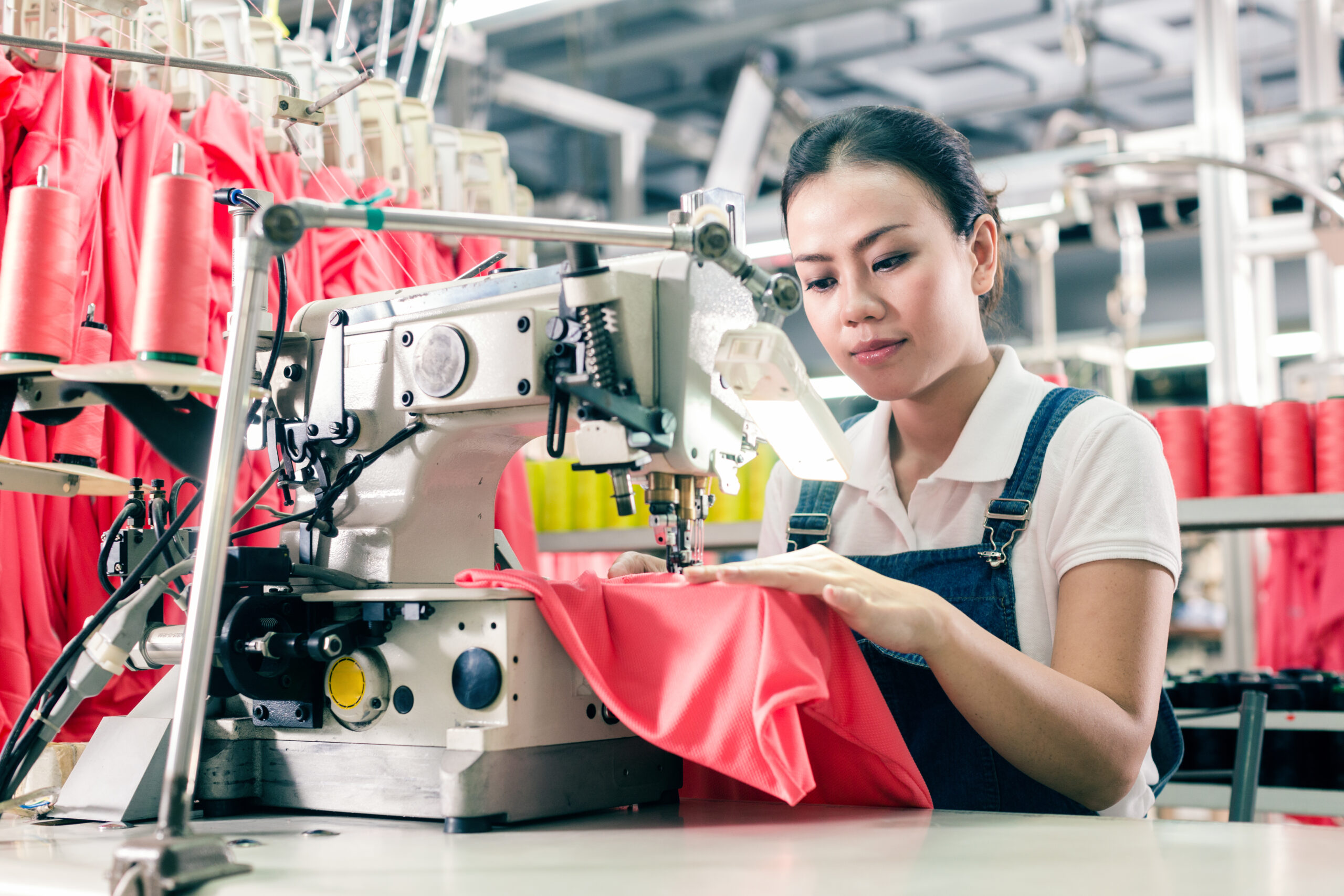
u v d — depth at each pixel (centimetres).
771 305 104
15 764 106
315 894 69
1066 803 129
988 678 106
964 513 142
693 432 110
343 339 121
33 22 161
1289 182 302
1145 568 122
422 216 83
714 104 711
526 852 84
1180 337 748
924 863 77
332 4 224
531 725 100
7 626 154
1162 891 67
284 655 105
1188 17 615
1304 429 260
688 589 103
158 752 107
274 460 124
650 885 71
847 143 135
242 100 197
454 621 102
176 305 98
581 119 570
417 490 118
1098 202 490
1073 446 135
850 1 557
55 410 111
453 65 496
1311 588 390
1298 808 233
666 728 99
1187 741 246
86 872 79
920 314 132
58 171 160
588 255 103
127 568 117
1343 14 407
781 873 75
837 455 113
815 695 94
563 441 106
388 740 105
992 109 695
